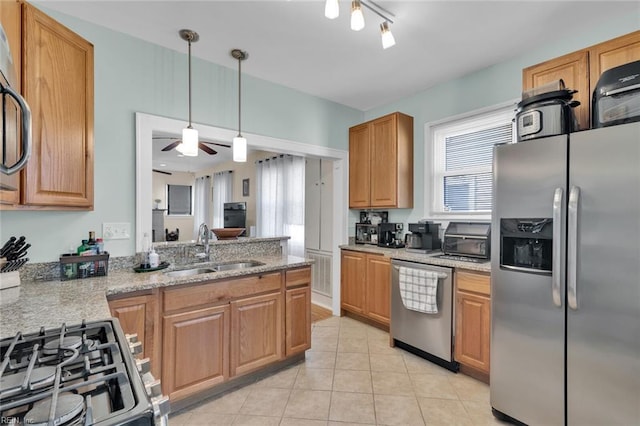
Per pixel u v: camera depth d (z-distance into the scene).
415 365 2.57
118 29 2.20
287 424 1.83
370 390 2.20
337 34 2.28
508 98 2.69
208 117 2.67
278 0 1.91
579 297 1.53
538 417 1.69
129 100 2.27
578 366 1.54
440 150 3.34
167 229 8.36
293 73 2.92
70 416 0.57
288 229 4.88
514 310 1.79
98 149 2.15
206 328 2.04
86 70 1.81
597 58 1.87
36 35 1.50
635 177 1.38
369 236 3.82
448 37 2.33
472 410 1.97
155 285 1.83
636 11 2.02
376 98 3.59
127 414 0.57
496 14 2.05
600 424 1.47
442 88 3.20
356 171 3.77
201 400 2.07
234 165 6.79
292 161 4.83
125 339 0.95
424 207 3.38
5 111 0.85
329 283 4.18
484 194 2.99
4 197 1.33
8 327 1.06
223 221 6.55
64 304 1.38
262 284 2.33
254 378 2.34
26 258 1.81
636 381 1.37
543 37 2.33
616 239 1.42
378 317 3.26
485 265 2.30
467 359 2.34
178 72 2.51
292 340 2.51
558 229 1.58
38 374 0.72
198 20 2.10
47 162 1.57
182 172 8.70
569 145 1.57
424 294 2.58
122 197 2.23
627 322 1.40
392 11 2.01
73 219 2.05
